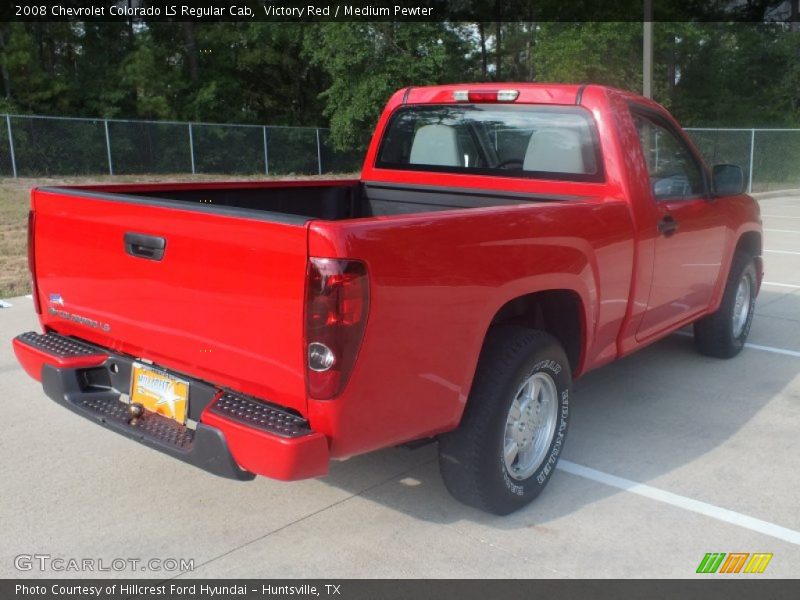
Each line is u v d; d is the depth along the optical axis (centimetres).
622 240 412
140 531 348
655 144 475
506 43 3388
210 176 2600
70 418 478
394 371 288
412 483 396
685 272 494
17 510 365
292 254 269
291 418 286
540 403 375
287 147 2800
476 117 483
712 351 607
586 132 434
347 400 275
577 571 320
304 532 348
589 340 400
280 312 275
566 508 373
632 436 461
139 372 341
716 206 524
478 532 349
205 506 371
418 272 290
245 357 290
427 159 513
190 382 318
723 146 2645
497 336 348
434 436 344
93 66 3072
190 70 3338
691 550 337
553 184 450
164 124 2558
